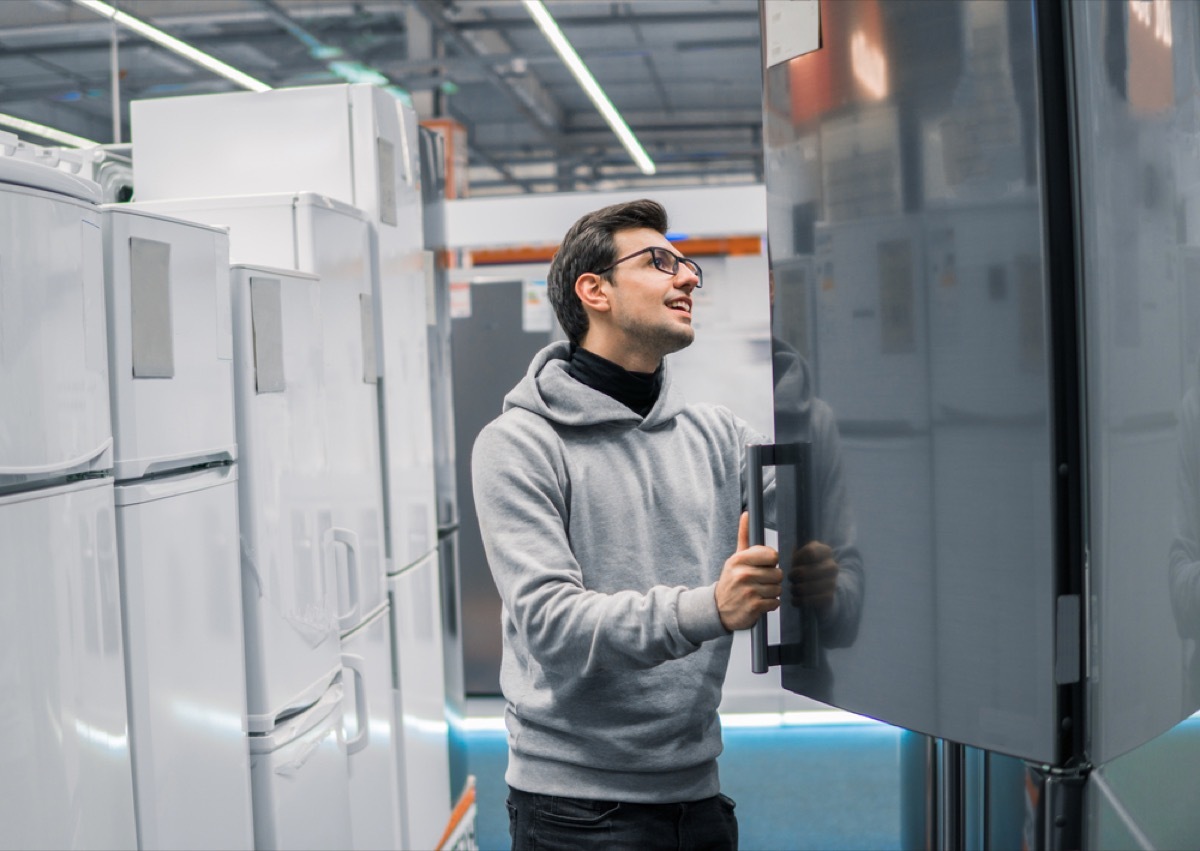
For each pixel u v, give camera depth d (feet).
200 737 5.66
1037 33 2.55
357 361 8.54
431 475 10.38
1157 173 2.81
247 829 6.24
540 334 17.02
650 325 4.86
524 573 4.47
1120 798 2.81
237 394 6.37
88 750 4.58
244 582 6.39
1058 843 2.72
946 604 2.81
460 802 11.15
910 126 2.81
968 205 2.70
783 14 3.17
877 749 14.73
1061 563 2.60
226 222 7.77
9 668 4.10
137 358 5.14
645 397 5.06
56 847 4.33
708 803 4.99
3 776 4.06
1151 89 2.79
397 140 9.68
